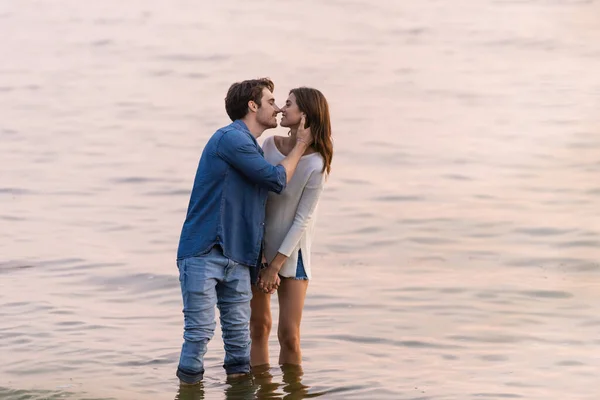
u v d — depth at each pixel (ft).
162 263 34.06
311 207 21.01
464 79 85.51
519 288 30.53
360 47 105.09
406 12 126.00
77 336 25.26
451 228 40.11
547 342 24.66
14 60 101.45
